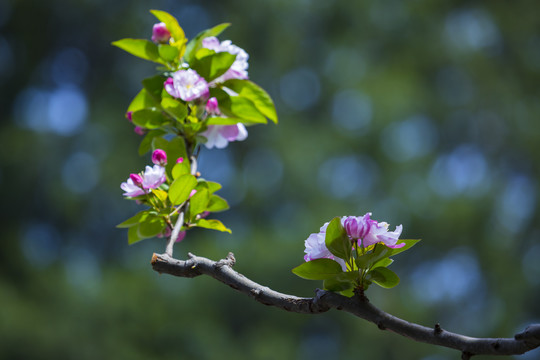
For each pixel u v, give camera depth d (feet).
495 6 70.33
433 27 70.74
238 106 7.34
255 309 55.11
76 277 58.34
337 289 5.14
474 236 61.93
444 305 62.49
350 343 56.95
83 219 61.16
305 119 69.31
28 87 65.98
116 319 54.03
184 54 7.43
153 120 7.32
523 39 69.56
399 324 4.40
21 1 65.51
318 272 5.13
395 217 63.77
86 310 54.13
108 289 54.85
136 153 61.57
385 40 71.56
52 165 61.41
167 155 7.18
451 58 69.46
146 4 68.54
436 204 62.28
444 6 72.28
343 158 66.80
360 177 66.85
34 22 66.08
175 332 53.78
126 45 7.38
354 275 5.02
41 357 52.16
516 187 66.44
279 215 63.00
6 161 60.34
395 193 64.18
